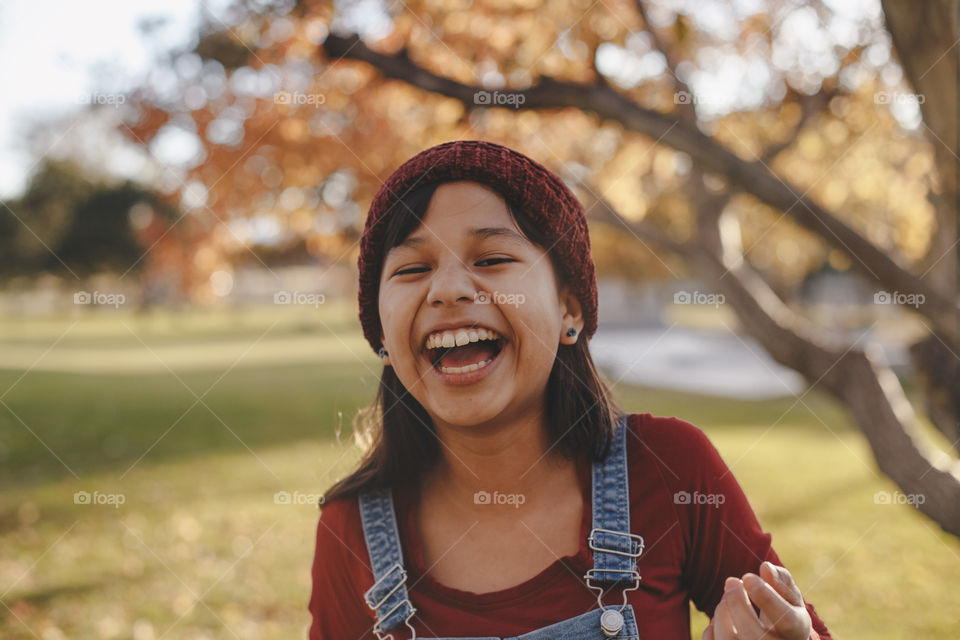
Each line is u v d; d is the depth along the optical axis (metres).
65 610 4.64
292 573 5.25
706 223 3.50
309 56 3.20
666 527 1.35
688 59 3.42
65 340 26.44
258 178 3.56
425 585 1.34
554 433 1.37
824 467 8.14
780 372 15.90
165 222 4.85
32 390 13.85
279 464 8.23
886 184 3.98
